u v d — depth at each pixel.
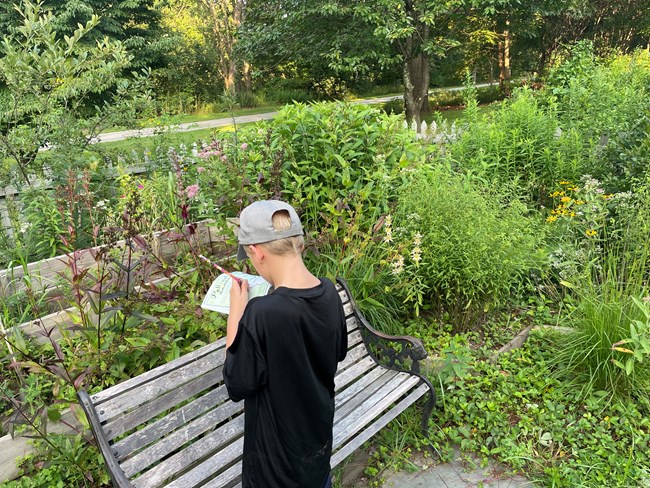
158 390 2.22
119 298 2.88
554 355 3.65
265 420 1.63
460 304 4.03
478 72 31.25
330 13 13.52
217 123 22.25
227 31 32.12
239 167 4.21
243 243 1.66
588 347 3.38
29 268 3.71
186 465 2.19
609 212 4.74
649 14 20.86
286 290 1.59
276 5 16.41
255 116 25.67
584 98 7.49
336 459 2.45
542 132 6.15
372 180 4.38
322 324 1.62
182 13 33.62
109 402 2.07
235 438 2.46
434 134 6.86
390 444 3.08
